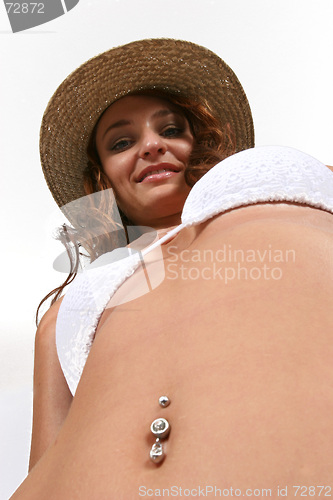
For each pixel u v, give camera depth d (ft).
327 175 2.85
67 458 1.82
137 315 2.42
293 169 2.75
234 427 1.50
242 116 5.11
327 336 1.72
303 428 1.42
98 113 4.87
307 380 1.56
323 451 1.35
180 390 1.78
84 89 4.83
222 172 2.87
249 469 1.37
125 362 2.13
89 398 2.09
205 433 1.53
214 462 1.42
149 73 4.86
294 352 1.68
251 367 1.68
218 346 1.86
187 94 4.94
